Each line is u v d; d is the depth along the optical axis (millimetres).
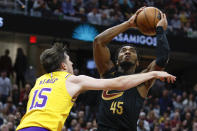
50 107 2824
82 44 14766
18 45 14727
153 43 14109
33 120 2787
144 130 9258
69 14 13500
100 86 2762
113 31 3756
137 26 3775
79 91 2863
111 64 3812
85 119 10188
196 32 15195
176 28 14930
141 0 13523
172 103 12148
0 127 8180
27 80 11992
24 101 5379
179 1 15664
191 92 13398
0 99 10719
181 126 10469
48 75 3041
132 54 3650
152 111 10414
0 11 12602
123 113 3428
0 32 13383
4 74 11266
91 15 13719
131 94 3484
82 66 15008
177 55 15930
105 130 3471
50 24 13125
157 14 3676
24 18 12820
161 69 3490
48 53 3084
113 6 14477
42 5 13094
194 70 17484
